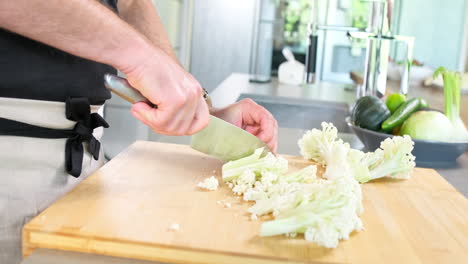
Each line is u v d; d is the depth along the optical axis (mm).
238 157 1078
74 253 731
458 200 1009
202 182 994
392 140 1132
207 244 730
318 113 2414
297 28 4078
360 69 3857
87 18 738
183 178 1021
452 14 3498
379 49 1959
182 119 824
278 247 738
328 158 1137
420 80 2889
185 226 784
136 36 774
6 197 881
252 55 4379
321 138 1188
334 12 3828
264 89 2771
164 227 774
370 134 1458
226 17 4316
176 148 1241
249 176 969
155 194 913
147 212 826
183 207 860
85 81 930
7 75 851
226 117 1209
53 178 923
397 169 1114
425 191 1056
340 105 2408
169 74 784
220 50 4383
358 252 744
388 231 829
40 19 726
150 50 778
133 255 728
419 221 884
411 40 1888
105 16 753
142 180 984
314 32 2201
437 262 734
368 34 1928
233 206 883
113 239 724
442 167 1419
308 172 1032
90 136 970
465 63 3363
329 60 3900
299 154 1489
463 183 1276
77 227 749
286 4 4066
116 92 835
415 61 3041
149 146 1238
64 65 896
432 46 3701
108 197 876
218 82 4453
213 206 877
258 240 756
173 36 4090
